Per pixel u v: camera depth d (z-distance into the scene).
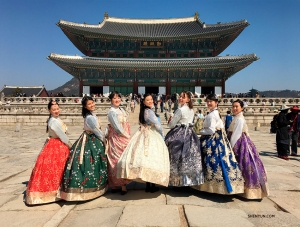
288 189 6.68
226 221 4.62
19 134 21.95
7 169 9.27
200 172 5.80
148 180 5.36
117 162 5.69
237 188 5.58
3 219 5.01
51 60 47.31
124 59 54.28
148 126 5.93
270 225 4.56
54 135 6.05
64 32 52.16
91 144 5.90
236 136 5.96
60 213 5.08
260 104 39.09
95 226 4.52
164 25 65.00
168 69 51.78
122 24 63.91
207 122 6.06
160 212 5.00
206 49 56.28
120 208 5.25
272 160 11.01
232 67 49.34
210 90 55.03
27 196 5.68
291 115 12.38
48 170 5.77
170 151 6.03
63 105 37.81
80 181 5.55
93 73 53.12
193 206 5.30
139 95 48.75
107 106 36.81
